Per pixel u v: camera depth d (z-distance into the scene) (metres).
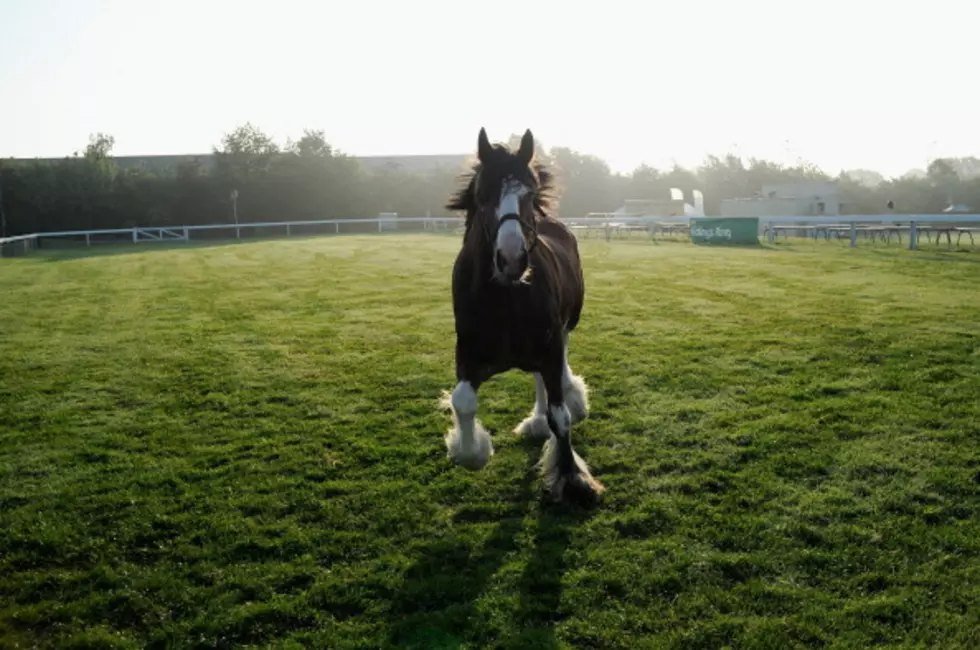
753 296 11.08
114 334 9.30
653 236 26.83
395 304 11.35
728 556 3.54
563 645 2.97
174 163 64.31
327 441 5.25
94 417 5.95
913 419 5.26
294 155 49.50
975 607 3.11
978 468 4.38
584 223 33.00
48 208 42.09
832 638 2.95
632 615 3.15
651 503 4.11
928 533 3.69
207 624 3.16
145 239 38.53
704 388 6.27
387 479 4.58
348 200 49.12
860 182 68.38
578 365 7.13
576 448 5.01
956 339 7.62
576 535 3.82
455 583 3.42
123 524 4.05
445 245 25.08
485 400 6.14
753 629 3.02
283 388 6.63
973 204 54.66
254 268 17.36
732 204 39.34
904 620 3.06
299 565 3.60
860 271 14.03
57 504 4.31
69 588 3.49
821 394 5.98
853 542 3.65
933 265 14.80
